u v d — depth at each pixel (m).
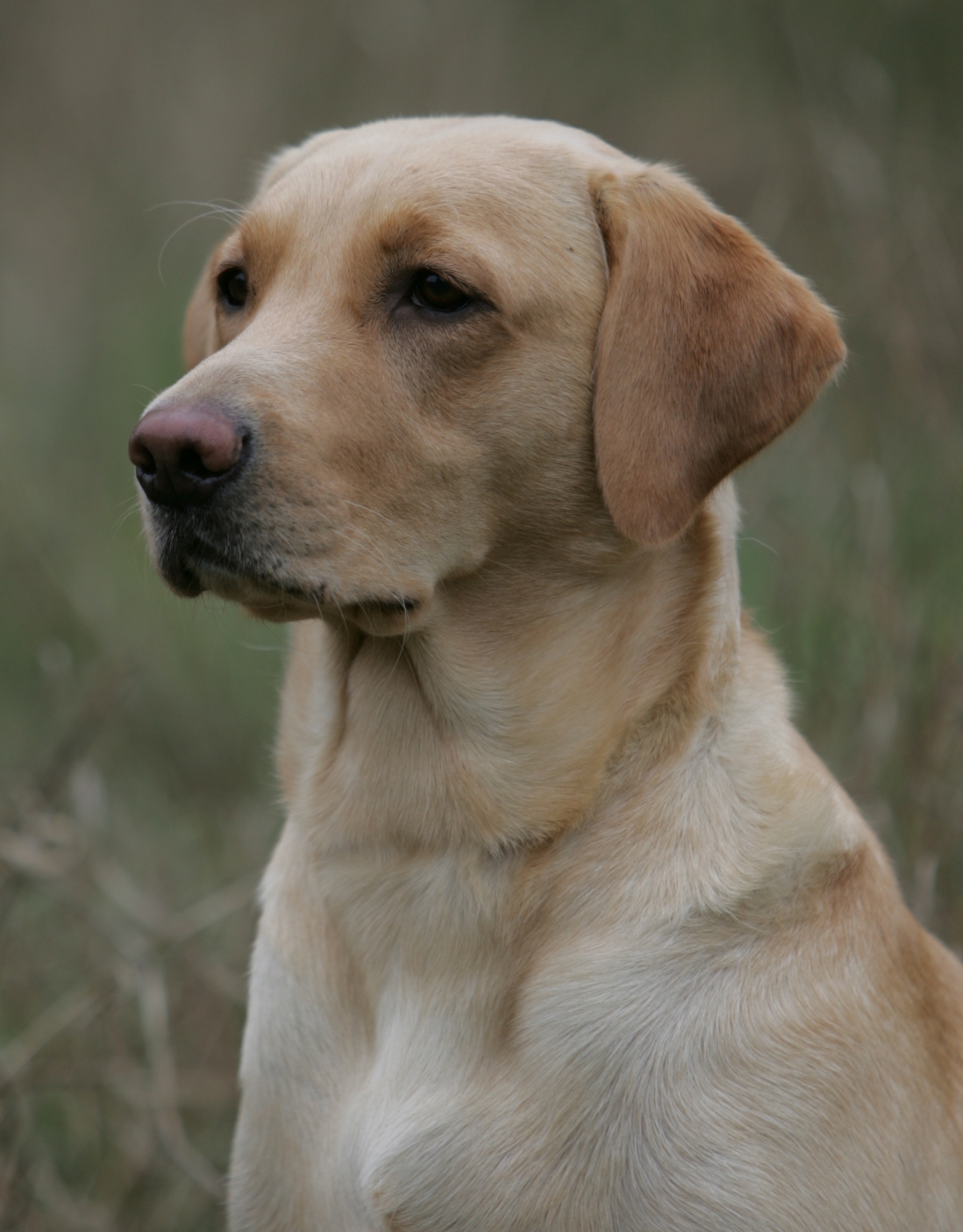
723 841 6.02
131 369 14.88
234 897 9.45
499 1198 5.68
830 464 11.34
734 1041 5.71
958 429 10.80
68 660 11.93
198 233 17.91
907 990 6.14
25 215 18.75
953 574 10.00
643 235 6.39
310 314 6.22
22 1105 8.14
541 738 6.15
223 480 5.79
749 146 17.09
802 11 15.55
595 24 18.55
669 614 6.33
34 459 14.74
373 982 6.15
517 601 6.33
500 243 6.23
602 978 5.80
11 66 19.95
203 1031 9.26
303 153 7.30
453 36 18.23
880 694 9.27
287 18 19.09
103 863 9.66
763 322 6.36
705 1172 5.59
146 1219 8.16
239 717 11.73
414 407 6.13
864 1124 5.72
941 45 14.39
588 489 6.35
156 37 19.59
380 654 6.31
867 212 11.27
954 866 8.94
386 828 6.20
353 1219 5.97
